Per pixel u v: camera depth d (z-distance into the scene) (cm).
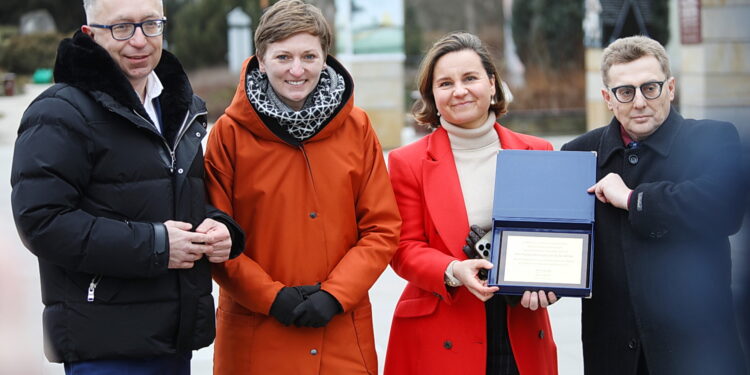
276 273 322
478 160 342
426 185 339
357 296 317
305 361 319
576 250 313
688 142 307
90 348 284
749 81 1238
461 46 336
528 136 352
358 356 327
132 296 288
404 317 346
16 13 2905
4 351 171
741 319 303
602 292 318
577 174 319
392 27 1572
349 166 327
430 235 339
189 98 306
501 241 317
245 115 318
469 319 331
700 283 303
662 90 306
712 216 294
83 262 275
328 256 324
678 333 304
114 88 284
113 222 279
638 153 316
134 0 288
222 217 304
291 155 321
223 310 332
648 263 307
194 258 289
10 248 175
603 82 318
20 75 2669
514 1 2467
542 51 2350
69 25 2931
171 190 294
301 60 314
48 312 287
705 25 1257
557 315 618
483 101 335
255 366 321
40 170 272
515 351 328
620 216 315
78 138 279
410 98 2262
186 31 2623
